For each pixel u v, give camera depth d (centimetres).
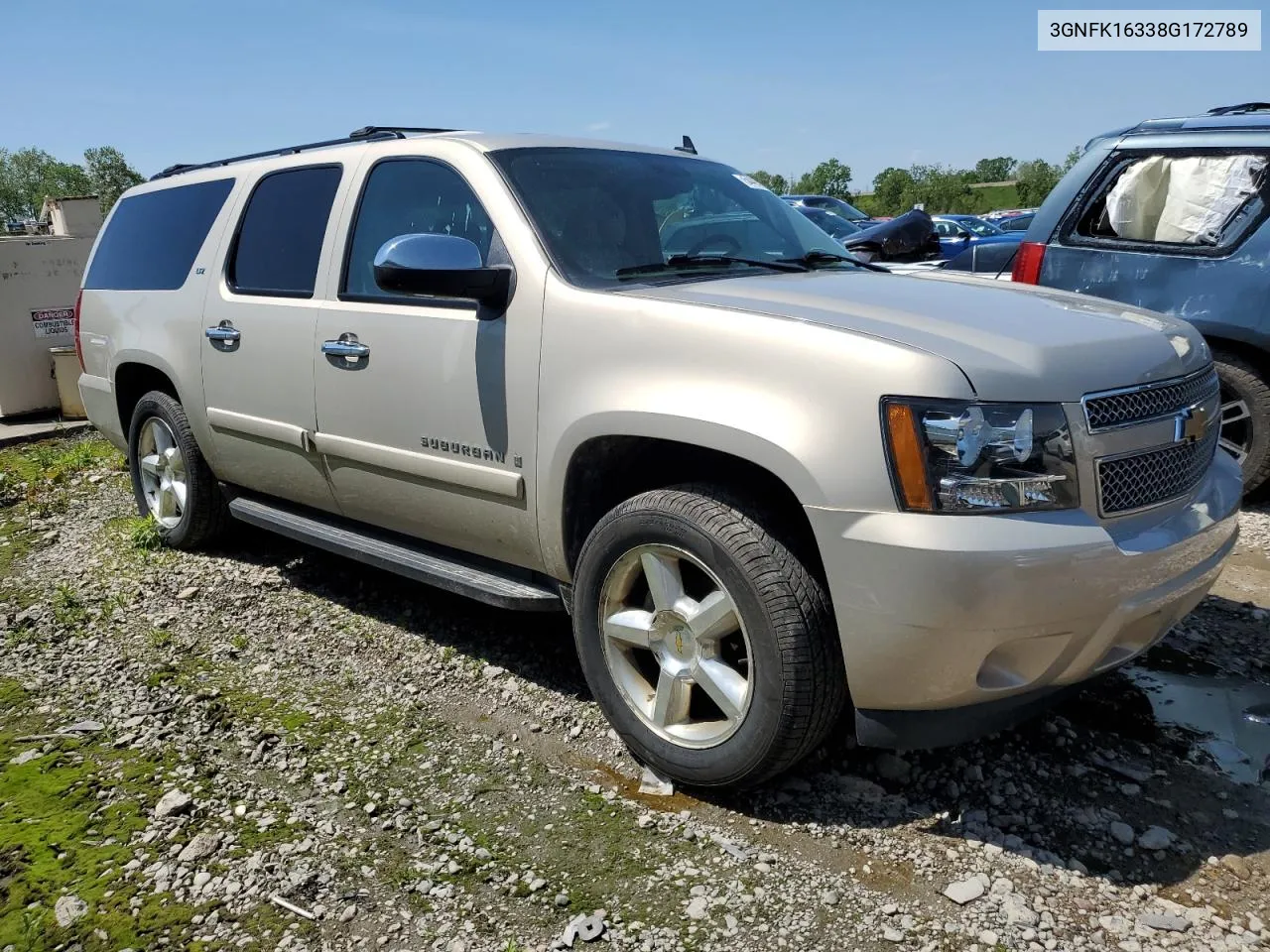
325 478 385
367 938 225
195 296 436
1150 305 542
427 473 334
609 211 333
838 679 253
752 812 271
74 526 558
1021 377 233
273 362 390
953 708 249
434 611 413
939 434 227
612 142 385
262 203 416
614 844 258
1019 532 226
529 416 299
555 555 307
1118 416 246
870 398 233
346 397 360
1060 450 233
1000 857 251
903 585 228
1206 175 525
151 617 416
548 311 296
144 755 304
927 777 286
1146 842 255
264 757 301
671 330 268
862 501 232
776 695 250
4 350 861
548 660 365
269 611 419
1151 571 243
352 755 302
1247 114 529
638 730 286
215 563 479
